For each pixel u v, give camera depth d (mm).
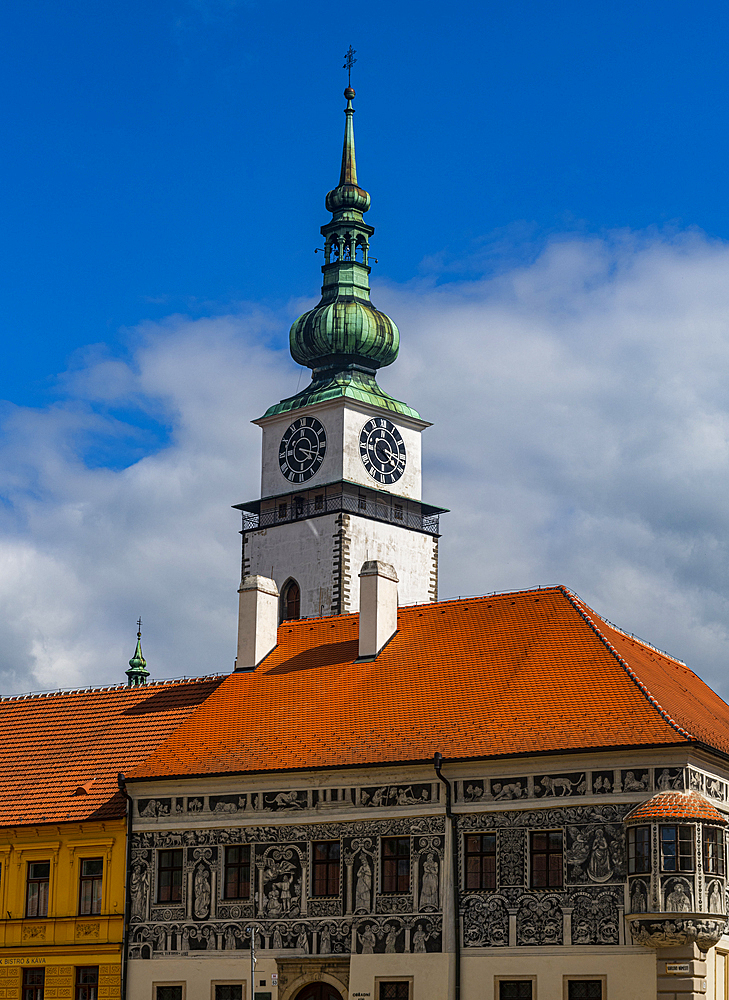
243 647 68750
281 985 59219
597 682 58312
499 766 56938
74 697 72500
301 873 59719
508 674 60438
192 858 61812
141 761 66062
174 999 60969
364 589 65875
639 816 53750
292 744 61656
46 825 64438
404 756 58406
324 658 66688
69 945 63281
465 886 56844
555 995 54531
